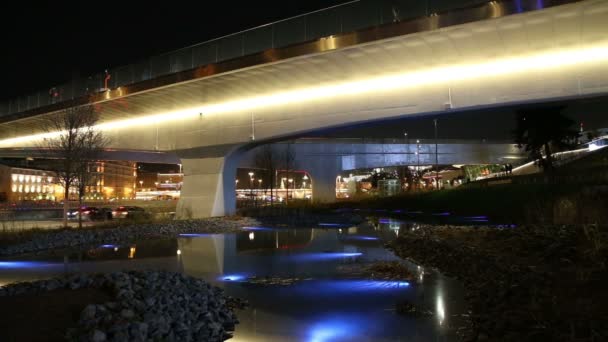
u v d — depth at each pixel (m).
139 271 10.66
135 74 32.72
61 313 7.27
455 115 24.84
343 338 7.75
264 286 11.99
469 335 7.68
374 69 24.73
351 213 43.16
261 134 31.36
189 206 35.12
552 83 21.12
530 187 29.92
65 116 31.56
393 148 68.50
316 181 61.38
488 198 33.97
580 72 20.56
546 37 19.69
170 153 38.25
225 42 28.16
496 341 6.93
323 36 24.09
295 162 59.88
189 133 35.88
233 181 35.88
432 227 22.33
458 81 23.42
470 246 14.60
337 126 27.61
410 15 21.39
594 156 42.44
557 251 11.02
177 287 9.77
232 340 7.73
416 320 8.73
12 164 104.12
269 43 26.34
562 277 8.86
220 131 33.91
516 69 21.97
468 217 32.56
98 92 33.59
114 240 23.64
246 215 37.78
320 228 30.59
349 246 20.72
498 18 18.30
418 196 49.19
